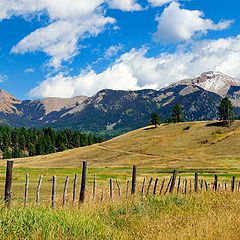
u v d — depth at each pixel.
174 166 188.50
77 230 18.38
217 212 26.03
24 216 18.09
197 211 26.66
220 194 36.31
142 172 142.25
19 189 57.09
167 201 29.98
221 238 18.53
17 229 16.84
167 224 21.14
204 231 19.45
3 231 16.36
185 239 18.38
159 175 113.25
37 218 18.31
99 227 19.52
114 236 18.78
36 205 21.80
